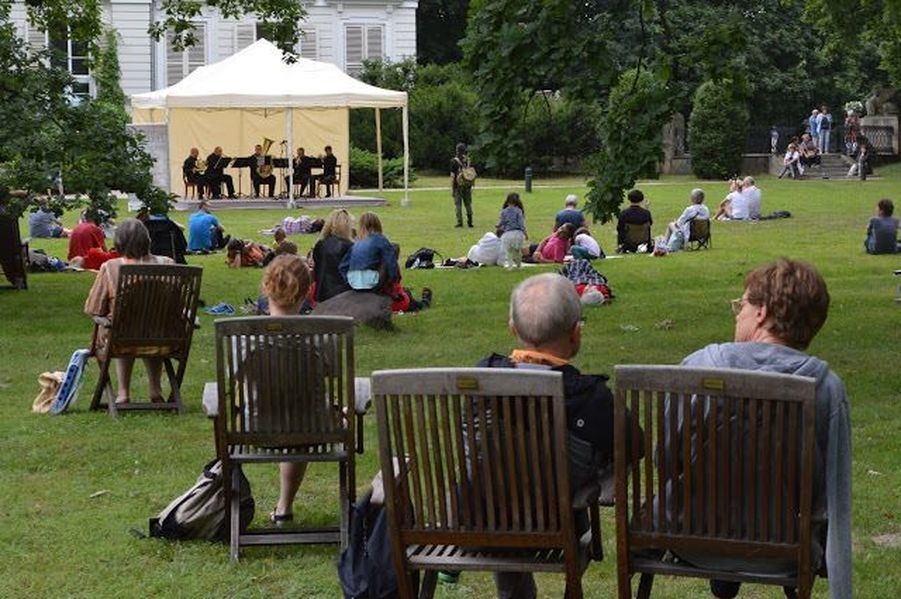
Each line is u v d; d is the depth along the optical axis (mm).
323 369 7547
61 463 10258
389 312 17969
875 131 61406
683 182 54469
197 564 7738
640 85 17562
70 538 8266
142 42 59344
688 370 5230
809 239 31531
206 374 14586
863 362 14727
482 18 16531
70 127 20391
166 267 11594
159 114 49344
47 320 19703
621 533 5434
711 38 17188
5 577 7578
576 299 5844
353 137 60594
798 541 5250
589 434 5680
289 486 8469
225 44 60469
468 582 7406
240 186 48469
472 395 5414
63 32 22594
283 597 7219
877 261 26844
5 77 20391
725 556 5414
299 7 23781
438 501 5555
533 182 56062
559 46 16234
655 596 7188
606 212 17188
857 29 39875
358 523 6020
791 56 69812
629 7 19656
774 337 5539
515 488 5477
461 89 61406
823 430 5359
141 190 21000
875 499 9070
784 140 64688
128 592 7316
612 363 15211
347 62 63062
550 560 5594
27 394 13484
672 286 23266
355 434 7922
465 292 22453
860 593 7203
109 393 12000
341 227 18234
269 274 8570
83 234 26219
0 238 22766
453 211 41219
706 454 5297
